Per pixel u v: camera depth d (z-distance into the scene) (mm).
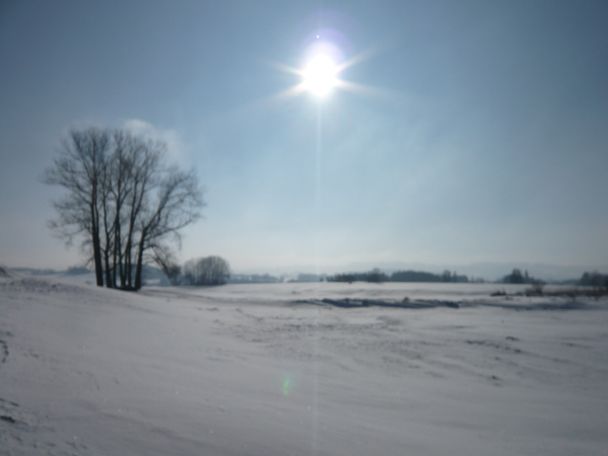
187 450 3191
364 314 20047
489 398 6992
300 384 6660
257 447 3457
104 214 27500
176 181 29453
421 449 4023
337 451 3643
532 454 4270
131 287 28375
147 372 5766
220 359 7965
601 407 6707
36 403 3729
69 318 9289
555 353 11211
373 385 7262
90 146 26750
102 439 3164
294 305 24688
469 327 15648
